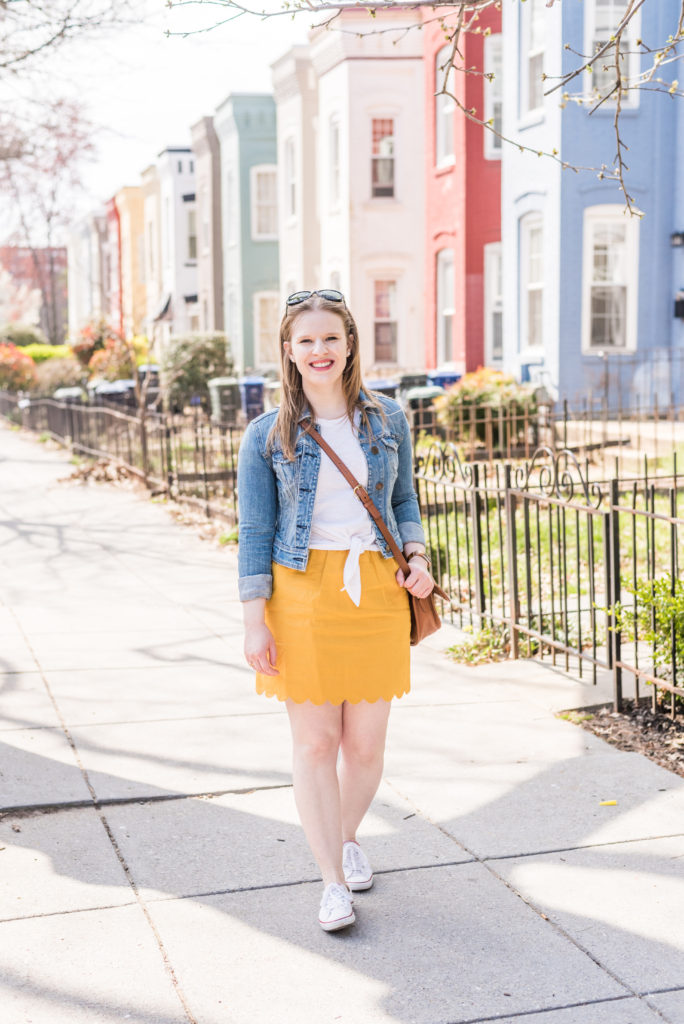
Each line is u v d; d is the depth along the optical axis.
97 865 3.70
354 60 22.47
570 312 16.31
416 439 13.92
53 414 23.25
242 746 4.86
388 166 22.94
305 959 3.12
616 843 3.85
